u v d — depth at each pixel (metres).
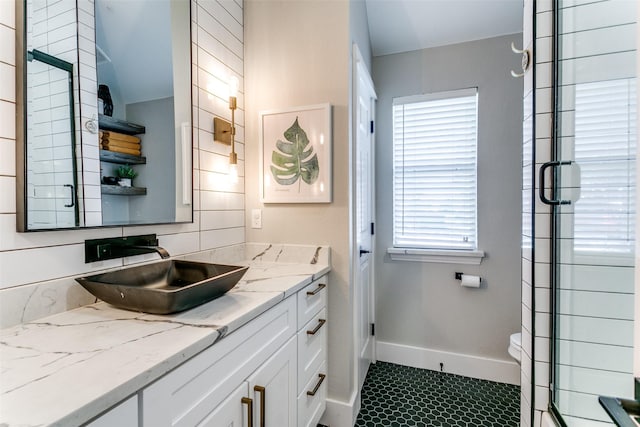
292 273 1.48
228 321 0.87
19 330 0.81
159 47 1.29
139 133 1.21
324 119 1.66
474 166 2.20
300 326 1.34
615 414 0.72
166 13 1.32
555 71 1.16
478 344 2.20
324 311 1.64
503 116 2.12
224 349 0.85
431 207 2.31
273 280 1.34
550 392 1.17
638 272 0.77
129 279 1.14
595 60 0.99
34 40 0.89
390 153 2.37
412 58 2.31
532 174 1.22
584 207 1.04
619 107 0.89
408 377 2.19
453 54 2.22
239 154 1.78
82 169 1.02
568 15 1.10
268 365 1.08
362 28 2.01
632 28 0.84
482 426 1.70
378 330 2.40
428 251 2.26
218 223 1.62
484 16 2.06
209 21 1.55
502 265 2.14
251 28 1.82
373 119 2.35
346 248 1.66
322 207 1.70
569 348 1.11
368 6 2.14
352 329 1.73
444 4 2.05
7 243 0.83
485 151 2.16
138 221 1.19
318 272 1.51
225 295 1.12
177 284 1.30
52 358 0.66
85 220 1.02
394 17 2.17
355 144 1.75
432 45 2.25
